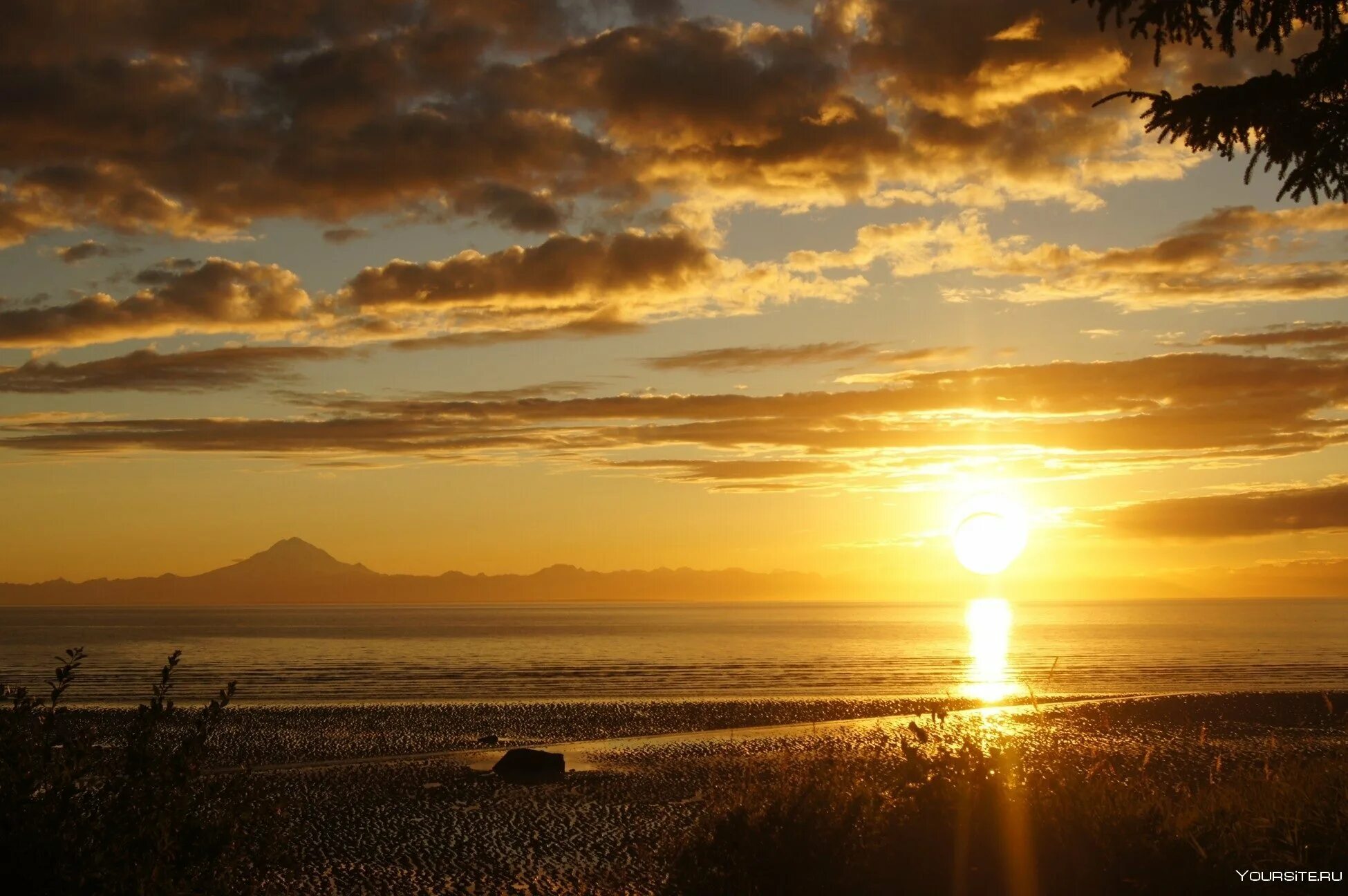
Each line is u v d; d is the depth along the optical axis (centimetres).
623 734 3775
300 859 1734
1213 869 682
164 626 18300
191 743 627
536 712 4484
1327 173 822
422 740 3638
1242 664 7906
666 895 820
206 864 616
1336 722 3647
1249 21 790
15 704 605
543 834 1945
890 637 13400
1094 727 3441
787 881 734
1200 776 2025
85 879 550
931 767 823
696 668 7669
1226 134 824
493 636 13800
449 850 1817
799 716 4294
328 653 9862
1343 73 754
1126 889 684
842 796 832
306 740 3606
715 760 2975
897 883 723
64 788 576
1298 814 746
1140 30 825
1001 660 8438
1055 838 731
